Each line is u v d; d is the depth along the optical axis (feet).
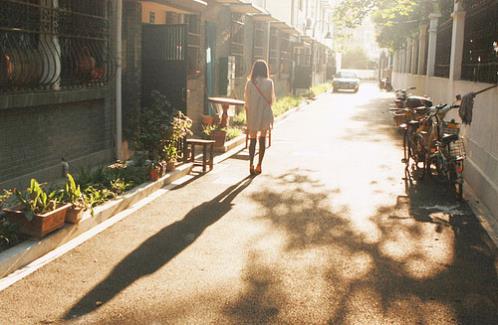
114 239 19.53
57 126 27.04
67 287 15.29
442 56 52.54
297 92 108.88
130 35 33.35
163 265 17.17
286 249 18.95
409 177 31.68
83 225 20.07
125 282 15.76
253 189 27.89
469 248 19.51
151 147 29.43
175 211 23.40
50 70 25.96
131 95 33.86
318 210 24.18
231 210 23.84
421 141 30.60
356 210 24.32
